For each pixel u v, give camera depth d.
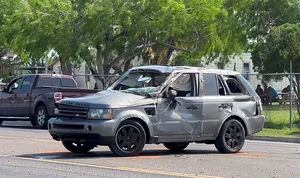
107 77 34.88
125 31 36.12
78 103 13.89
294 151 17.59
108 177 10.98
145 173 11.48
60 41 35.25
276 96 29.64
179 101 14.90
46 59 41.31
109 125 13.62
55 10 35.28
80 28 34.84
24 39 36.88
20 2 41.97
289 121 28.72
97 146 15.88
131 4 34.66
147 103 14.32
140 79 15.24
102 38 34.94
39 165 12.49
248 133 16.33
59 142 17.95
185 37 38.47
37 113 26.62
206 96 15.48
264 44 31.59
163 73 15.13
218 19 40.16
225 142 15.72
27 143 17.53
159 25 34.81
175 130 14.76
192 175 11.30
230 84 16.28
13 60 51.06
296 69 30.22
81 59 37.94
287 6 34.97
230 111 15.88
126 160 13.41
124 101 14.04
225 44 42.84
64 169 11.93
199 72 15.61
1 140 18.41
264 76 30.09
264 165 13.14
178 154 15.22
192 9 36.03
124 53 37.22
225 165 12.98
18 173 11.41
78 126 13.70
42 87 26.62
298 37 29.98
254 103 16.59
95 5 34.06
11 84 28.45
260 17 36.06
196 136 15.18
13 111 27.86
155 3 34.53
